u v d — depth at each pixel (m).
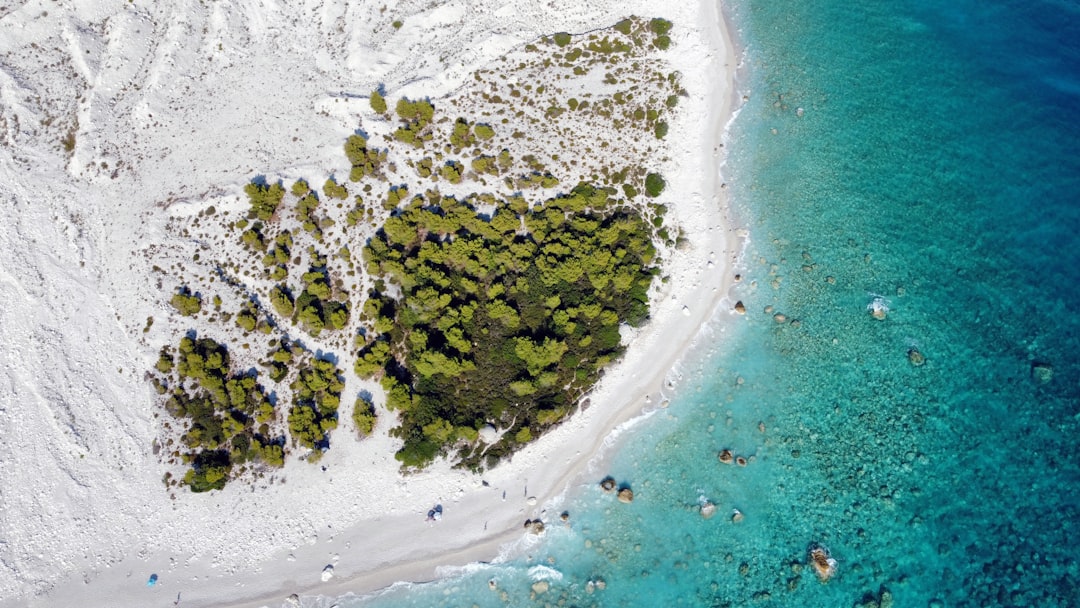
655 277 46.84
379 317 45.16
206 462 43.53
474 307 45.84
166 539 43.34
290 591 42.53
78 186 48.28
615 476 43.84
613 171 49.09
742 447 43.81
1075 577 39.09
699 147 49.81
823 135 49.88
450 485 43.56
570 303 45.84
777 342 45.66
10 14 49.47
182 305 45.75
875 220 47.69
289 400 45.03
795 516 42.44
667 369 45.44
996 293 45.50
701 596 41.47
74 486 43.81
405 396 43.41
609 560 42.44
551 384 44.41
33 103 49.19
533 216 47.81
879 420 43.72
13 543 43.03
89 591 42.66
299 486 43.72
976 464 42.34
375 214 48.28
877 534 41.66
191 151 49.22
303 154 49.28
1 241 46.75
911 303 45.72
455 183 48.62
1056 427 42.22
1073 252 45.88
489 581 42.38
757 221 48.12
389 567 42.78
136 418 44.66
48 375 45.25
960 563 40.69
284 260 46.97
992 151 48.72
